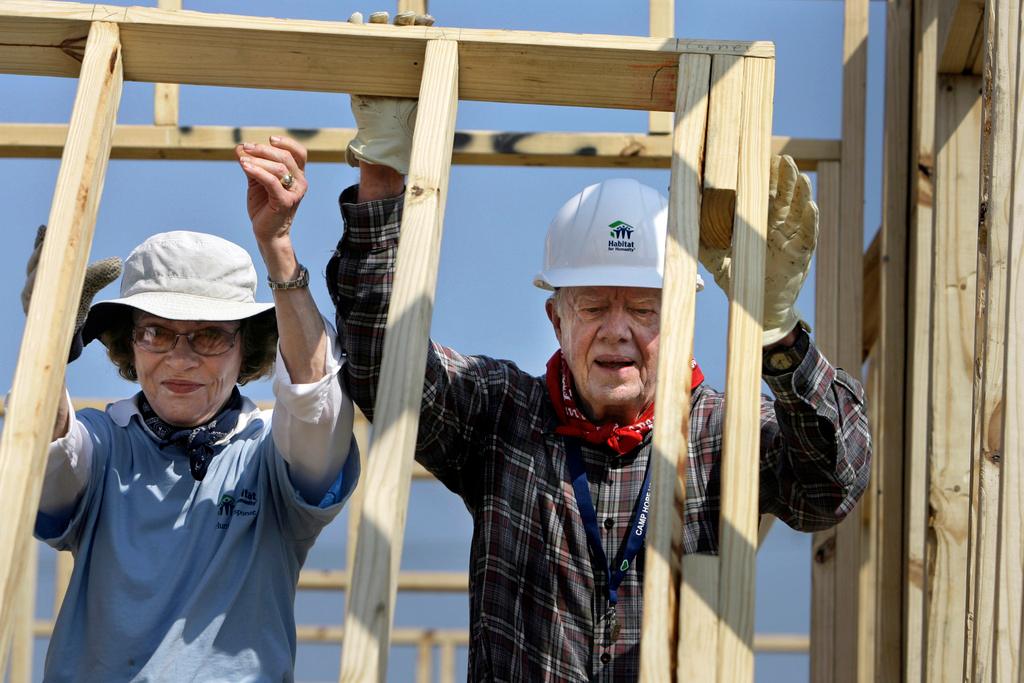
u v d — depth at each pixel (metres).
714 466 5.71
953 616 6.61
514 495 5.70
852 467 5.61
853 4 8.62
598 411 5.82
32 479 4.27
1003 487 4.29
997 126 4.93
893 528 7.57
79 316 5.39
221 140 8.88
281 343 5.26
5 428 4.27
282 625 5.46
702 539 5.59
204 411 5.71
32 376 4.33
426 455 5.81
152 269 5.82
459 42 4.85
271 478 5.59
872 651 8.05
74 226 4.53
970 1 6.61
